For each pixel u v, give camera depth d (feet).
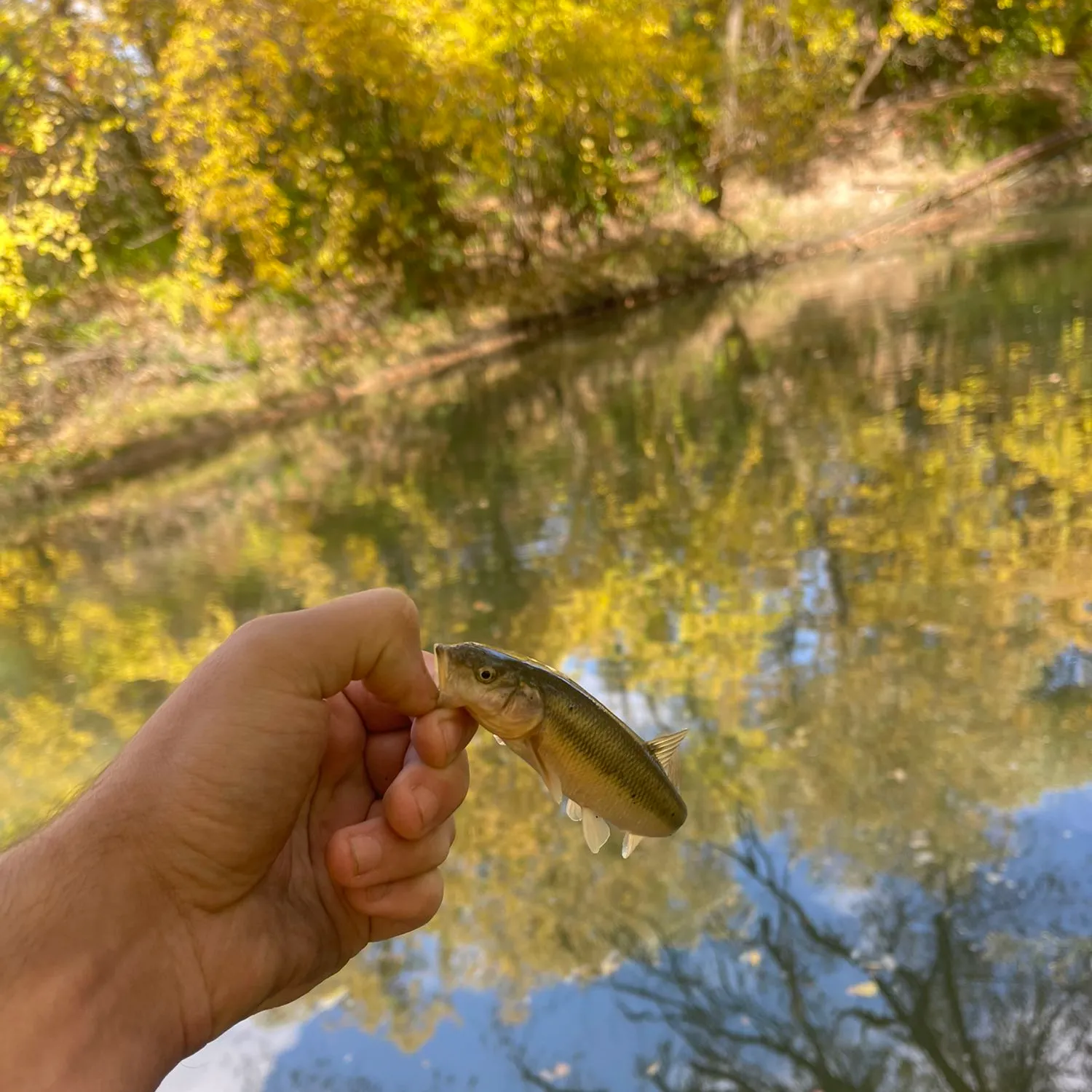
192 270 54.39
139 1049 4.34
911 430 30.50
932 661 17.67
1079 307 42.22
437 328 60.23
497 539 27.84
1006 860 13.11
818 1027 11.26
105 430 49.65
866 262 63.67
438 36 58.08
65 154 52.80
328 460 42.47
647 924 13.08
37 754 19.16
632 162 74.02
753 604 20.84
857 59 84.02
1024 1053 10.49
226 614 25.88
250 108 54.54
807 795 14.84
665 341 53.42
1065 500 23.34
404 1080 11.30
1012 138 76.43
